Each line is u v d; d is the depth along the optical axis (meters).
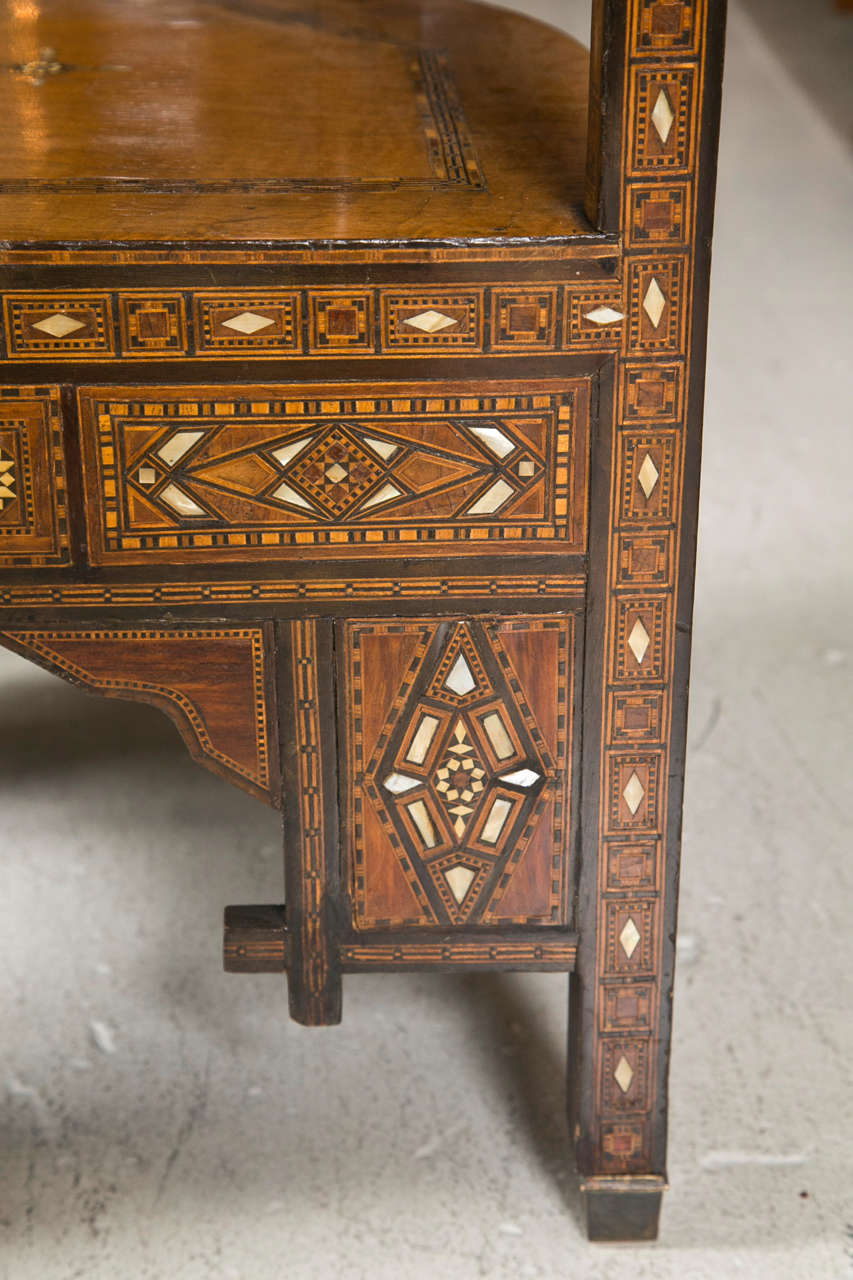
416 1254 1.78
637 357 1.47
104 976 2.22
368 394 1.48
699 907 2.37
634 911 1.68
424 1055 2.09
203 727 1.61
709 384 4.10
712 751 2.75
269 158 1.72
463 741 1.61
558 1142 1.95
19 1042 2.09
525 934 1.70
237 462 1.50
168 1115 1.98
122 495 1.50
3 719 2.81
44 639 1.56
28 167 1.66
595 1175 1.77
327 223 1.47
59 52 2.21
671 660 1.58
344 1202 1.85
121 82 2.06
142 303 1.43
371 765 1.62
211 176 1.64
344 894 1.67
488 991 2.22
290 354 1.46
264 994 2.20
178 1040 2.11
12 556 1.52
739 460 3.75
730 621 3.16
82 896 2.38
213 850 2.50
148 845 2.51
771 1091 2.03
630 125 1.39
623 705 1.60
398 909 1.68
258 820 2.58
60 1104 1.99
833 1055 2.09
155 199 1.55
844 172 5.61
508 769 1.62
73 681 1.58
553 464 1.51
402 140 1.80
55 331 1.44
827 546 3.43
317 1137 1.95
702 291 1.45
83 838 2.52
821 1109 2.00
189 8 2.47
